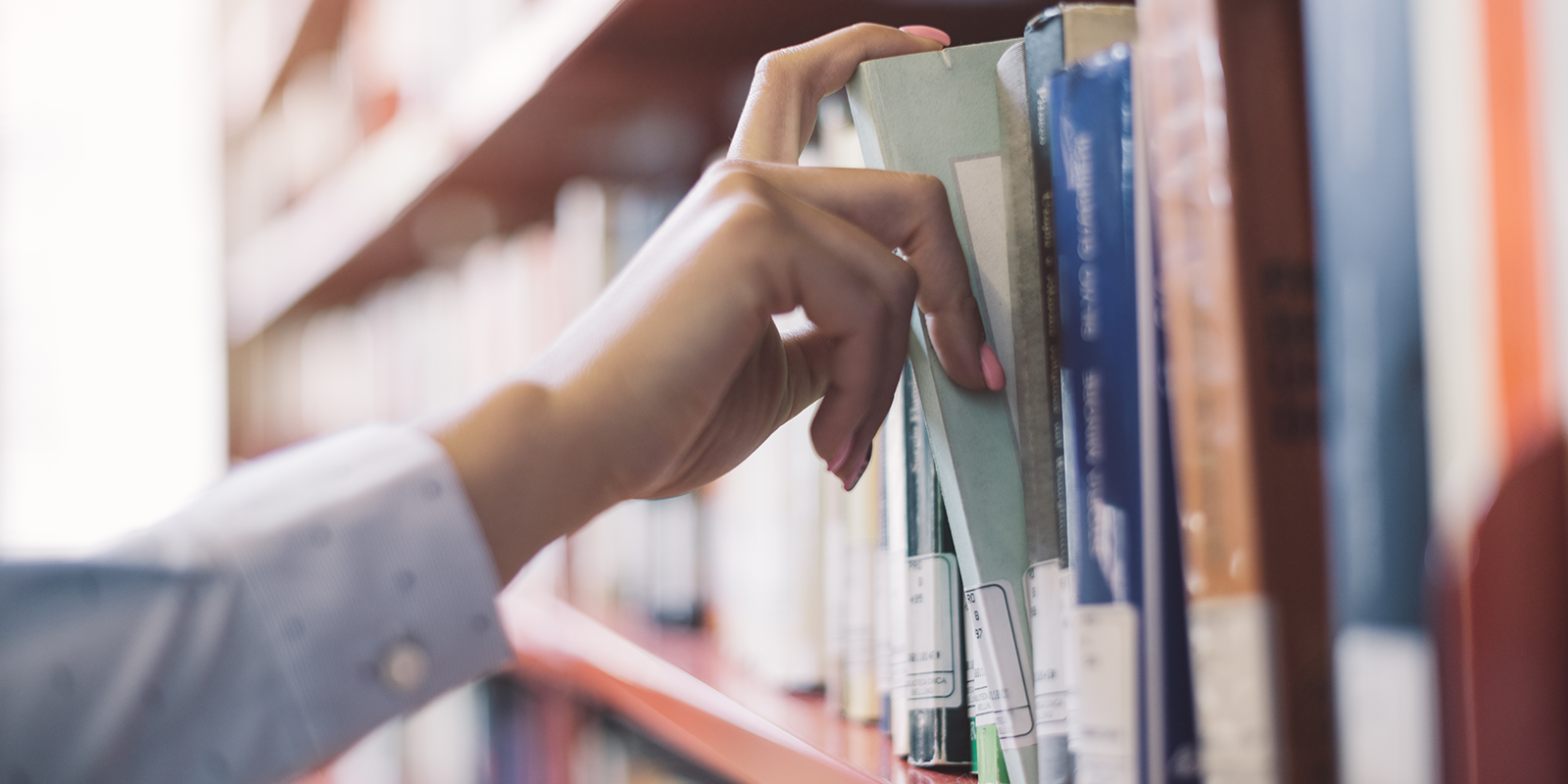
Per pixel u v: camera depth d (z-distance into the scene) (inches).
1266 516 10.8
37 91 89.5
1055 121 13.4
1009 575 15.9
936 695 18.2
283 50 77.7
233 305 97.0
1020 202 15.4
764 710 24.5
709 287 14.9
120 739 13.3
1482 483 8.4
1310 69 9.6
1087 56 13.5
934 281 16.1
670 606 36.1
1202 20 11.1
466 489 14.9
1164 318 11.8
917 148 16.8
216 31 95.7
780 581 27.2
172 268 94.5
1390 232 9.0
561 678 37.8
